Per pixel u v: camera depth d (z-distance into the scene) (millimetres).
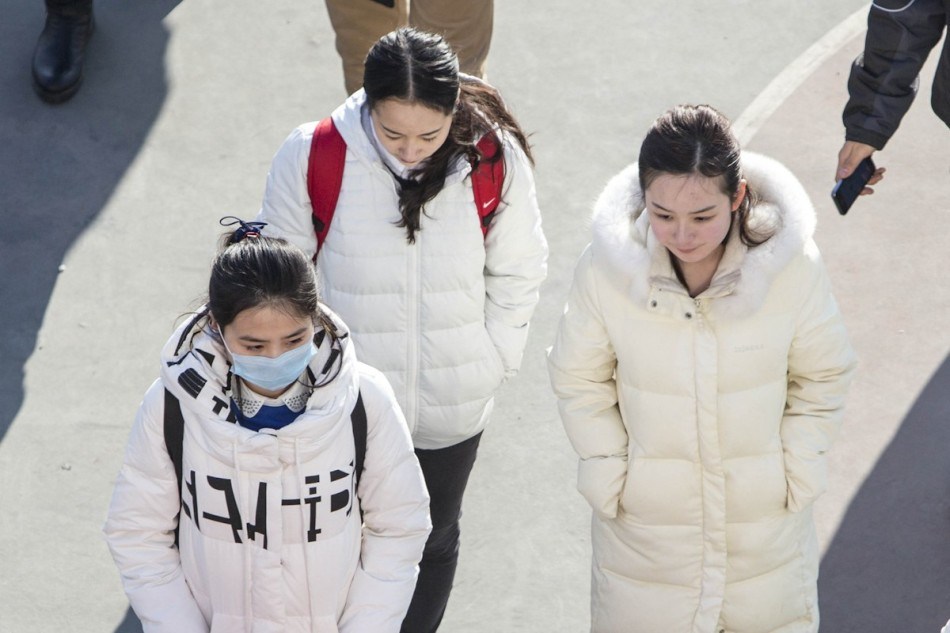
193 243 16734
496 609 12742
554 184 17422
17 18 19875
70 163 17781
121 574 8570
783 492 9773
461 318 10555
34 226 16891
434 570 11648
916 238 16422
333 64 19406
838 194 12367
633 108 18578
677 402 9445
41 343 15461
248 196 17375
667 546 10016
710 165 8305
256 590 8383
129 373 15164
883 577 12797
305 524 8219
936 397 14523
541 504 13742
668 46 19578
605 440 9977
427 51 9297
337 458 8141
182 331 7996
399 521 8633
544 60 19344
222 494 8125
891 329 15297
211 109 18641
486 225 10430
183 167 17781
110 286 16156
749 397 9391
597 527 10508
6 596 12773
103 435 14461
